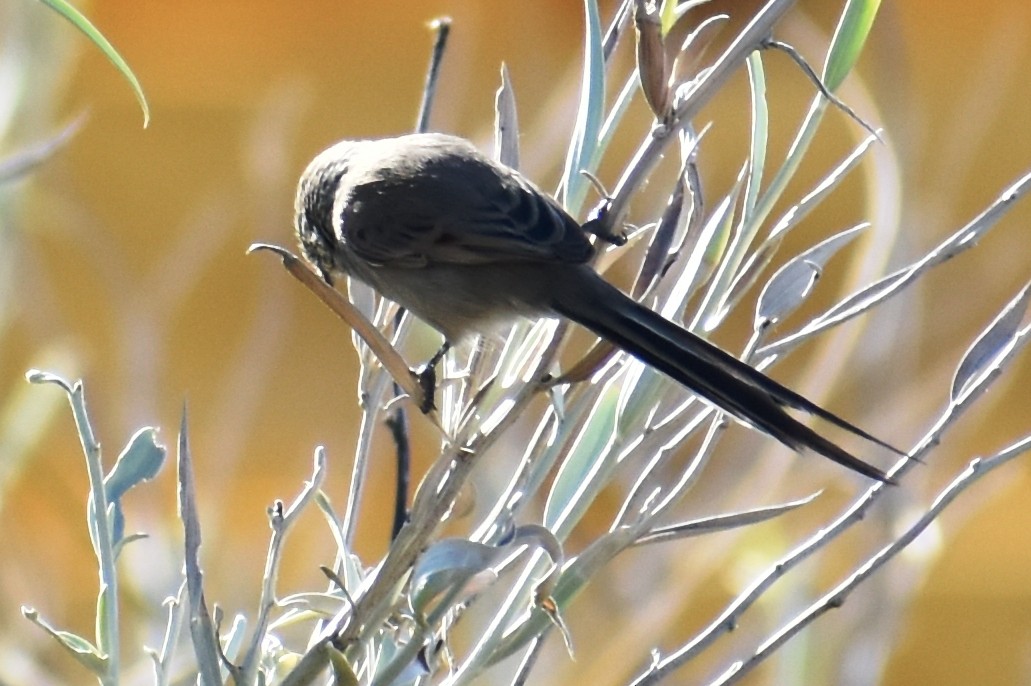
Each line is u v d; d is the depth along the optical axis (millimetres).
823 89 6832
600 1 20031
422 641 6383
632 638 9945
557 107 11719
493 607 9180
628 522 7062
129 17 22766
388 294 9055
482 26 20516
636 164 6844
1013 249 14359
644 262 7180
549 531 6430
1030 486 19047
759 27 6848
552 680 9406
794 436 6445
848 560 10883
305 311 20531
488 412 7508
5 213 10289
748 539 10203
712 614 13359
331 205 9289
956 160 11992
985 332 7117
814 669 9148
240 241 19688
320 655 6352
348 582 7180
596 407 7203
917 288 10336
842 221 18891
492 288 8000
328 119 22625
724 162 18828
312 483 7000
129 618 9391
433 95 8062
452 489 6492
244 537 14812
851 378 10398
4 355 12195
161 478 14844
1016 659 18328
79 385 6855
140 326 11523
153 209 21375
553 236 7590
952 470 11969
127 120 21984
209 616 6402
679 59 7191
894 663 18453
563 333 6828
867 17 7172
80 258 15883
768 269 17422
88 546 13031
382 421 8469
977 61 20625
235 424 11508
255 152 15398
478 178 8453
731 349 16422
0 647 10055
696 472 6816
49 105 10234
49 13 10172
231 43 22812
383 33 23203
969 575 18938
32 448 10023
